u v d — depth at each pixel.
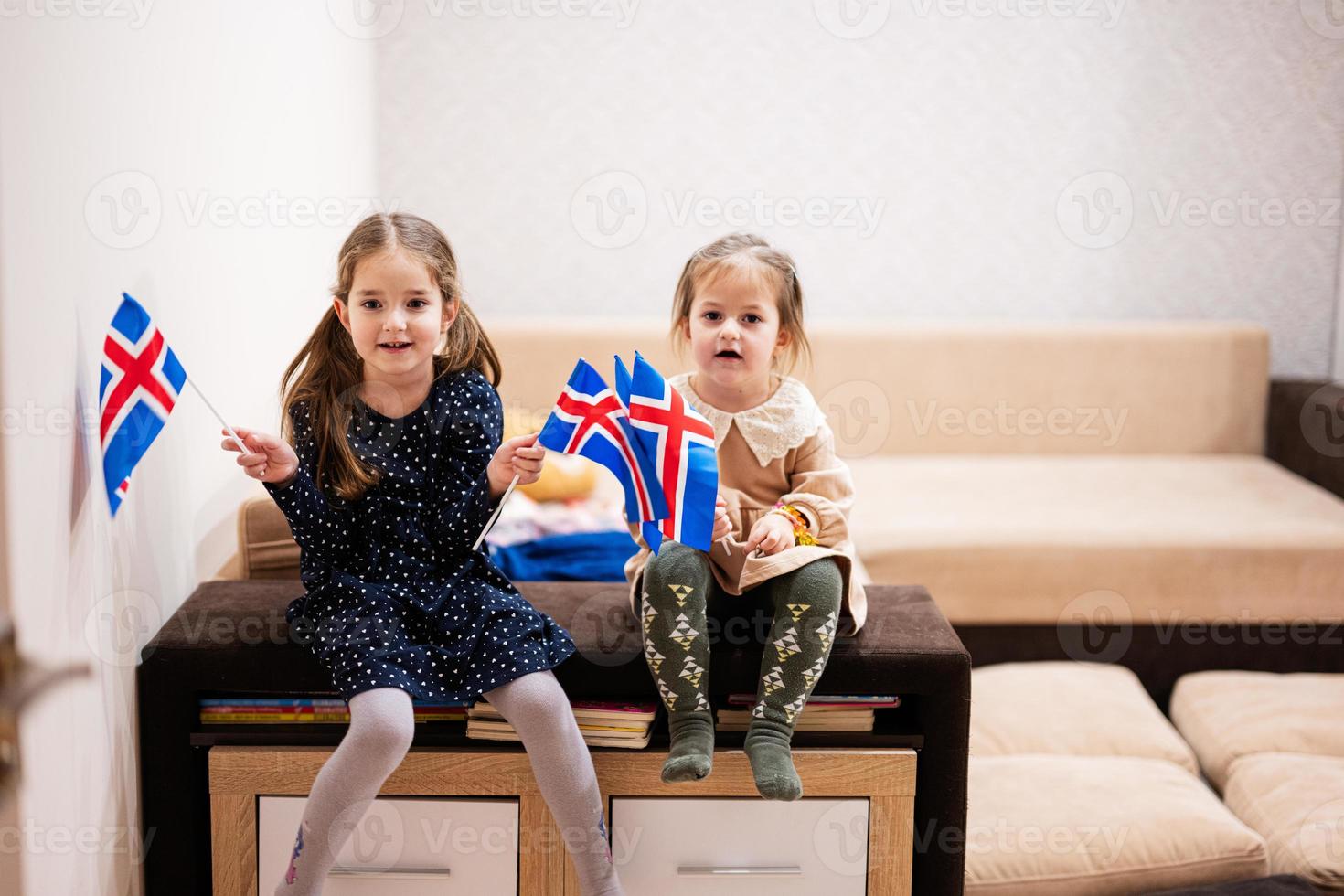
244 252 1.95
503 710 1.44
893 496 2.71
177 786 1.52
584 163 3.10
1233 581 2.48
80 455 1.34
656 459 1.43
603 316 3.15
